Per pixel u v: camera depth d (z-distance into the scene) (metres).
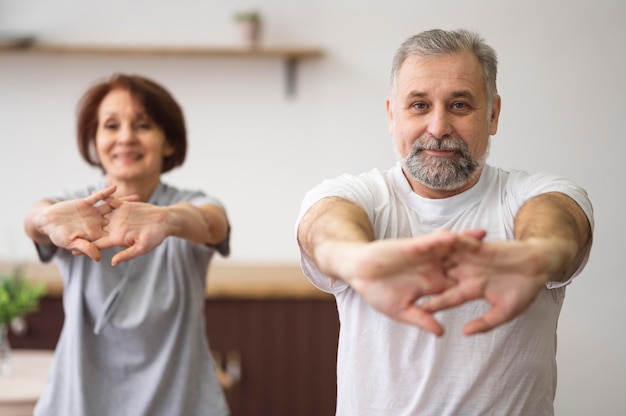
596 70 4.19
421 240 1.18
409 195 1.68
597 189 4.22
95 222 1.92
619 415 4.23
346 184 1.67
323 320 3.82
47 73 4.38
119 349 2.27
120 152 2.40
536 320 1.60
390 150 4.35
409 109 1.61
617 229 4.21
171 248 2.31
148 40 4.38
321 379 3.83
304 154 4.38
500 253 1.20
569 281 1.60
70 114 4.40
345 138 4.36
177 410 2.30
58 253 2.30
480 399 1.59
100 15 4.37
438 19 4.27
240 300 3.82
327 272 1.34
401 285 1.20
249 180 4.39
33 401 2.59
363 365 1.64
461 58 1.59
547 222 1.38
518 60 4.21
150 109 2.43
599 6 4.16
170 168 2.59
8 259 4.43
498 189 1.68
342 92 4.34
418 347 1.60
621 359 4.22
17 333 3.84
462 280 1.20
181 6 4.36
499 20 4.21
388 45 4.30
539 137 4.22
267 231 4.41
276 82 4.34
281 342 3.82
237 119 4.36
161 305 2.28
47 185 4.43
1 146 4.42
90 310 2.29
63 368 2.29
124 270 2.31
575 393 4.25
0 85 4.39
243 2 4.35
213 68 4.34
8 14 4.37
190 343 2.32
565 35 4.19
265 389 3.84
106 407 2.27
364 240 1.33
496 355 1.59
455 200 1.66
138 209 1.94
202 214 2.15
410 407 1.61
